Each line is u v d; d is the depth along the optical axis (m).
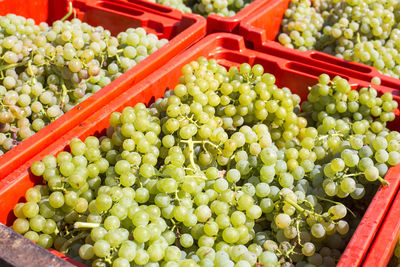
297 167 1.02
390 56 1.28
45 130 1.02
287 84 1.25
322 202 1.01
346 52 1.28
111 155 1.02
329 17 1.41
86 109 1.06
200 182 0.98
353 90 1.16
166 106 1.06
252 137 1.04
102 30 1.25
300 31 1.36
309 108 1.17
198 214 0.94
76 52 1.12
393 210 0.96
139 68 1.15
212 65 1.14
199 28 1.27
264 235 0.98
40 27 1.26
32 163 0.99
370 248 0.91
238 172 1.00
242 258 0.91
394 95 1.17
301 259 0.96
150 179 0.97
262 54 1.27
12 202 0.96
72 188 0.96
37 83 1.11
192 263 0.88
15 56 1.13
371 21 1.30
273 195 0.99
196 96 1.05
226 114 1.08
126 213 0.92
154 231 0.90
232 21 1.28
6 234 0.86
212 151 1.03
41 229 0.93
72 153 0.99
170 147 1.02
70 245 0.95
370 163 1.00
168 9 1.35
